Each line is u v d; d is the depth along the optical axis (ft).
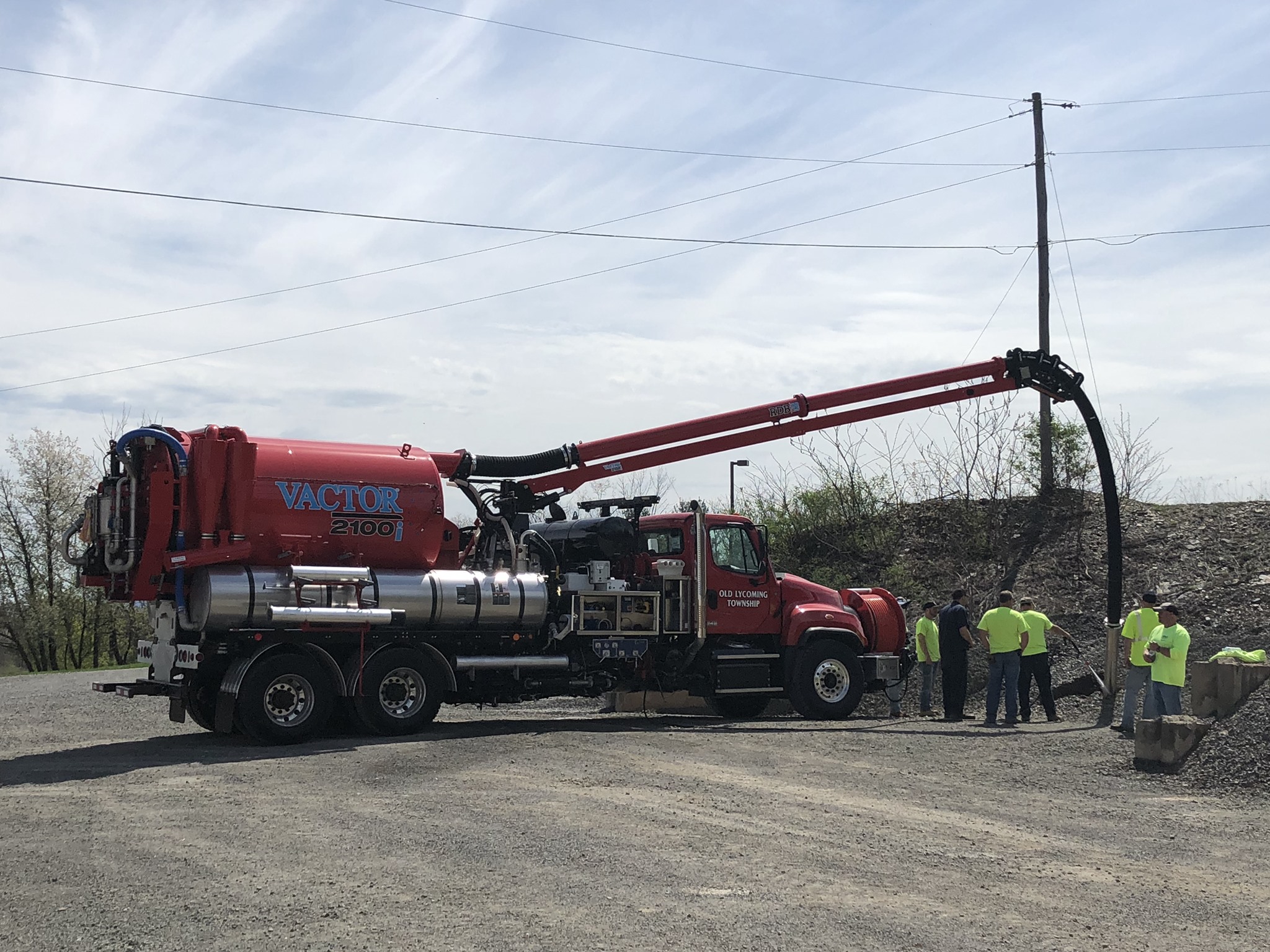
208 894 22.68
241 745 44.65
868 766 40.32
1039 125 89.15
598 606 54.29
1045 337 88.33
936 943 20.47
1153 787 37.17
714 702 63.98
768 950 19.88
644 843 27.50
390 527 48.32
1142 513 84.12
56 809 30.99
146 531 44.88
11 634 164.86
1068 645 66.44
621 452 58.75
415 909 21.88
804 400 62.08
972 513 89.15
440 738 46.57
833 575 86.28
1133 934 21.39
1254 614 65.05
